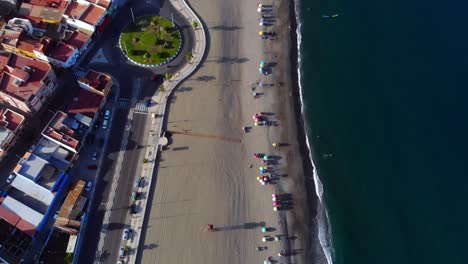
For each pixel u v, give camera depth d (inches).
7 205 4094.5
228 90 5142.7
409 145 4832.7
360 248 4323.3
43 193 4180.6
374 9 5836.6
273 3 5866.1
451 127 4894.2
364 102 5152.6
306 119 5059.1
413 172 4670.3
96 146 4598.9
